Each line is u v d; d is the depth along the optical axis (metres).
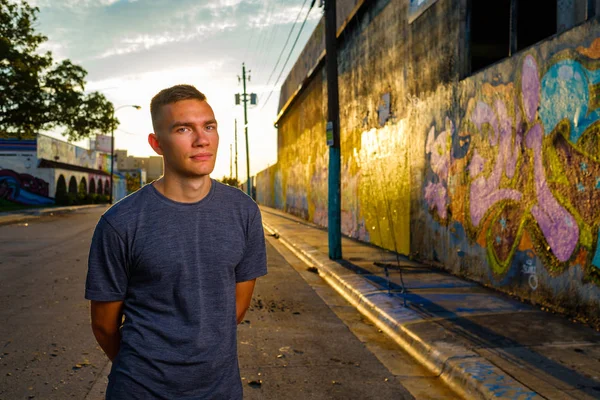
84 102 28.36
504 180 6.71
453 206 8.31
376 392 3.91
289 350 4.88
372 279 7.98
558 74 5.57
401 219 10.90
